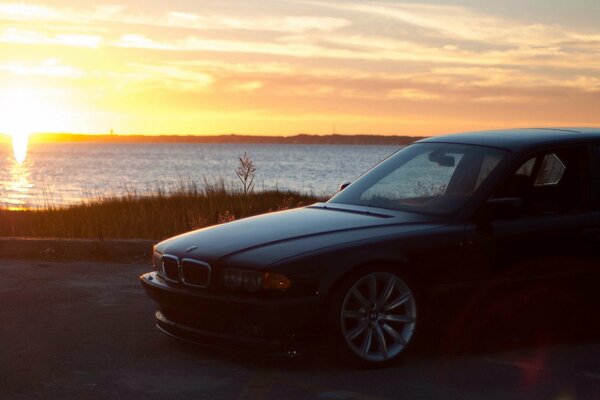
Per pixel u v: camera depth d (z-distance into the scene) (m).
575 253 5.57
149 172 92.69
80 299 7.13
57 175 82.75
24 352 5.38
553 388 4.65
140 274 8.44
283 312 4.76
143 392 4.53
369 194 6.08
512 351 5.51
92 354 5.35
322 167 115.56
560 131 6.13
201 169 106.06
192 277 5.17
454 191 5.62
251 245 5.11
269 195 21.16
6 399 4.40
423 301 5.15
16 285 7.72
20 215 15.38
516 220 5.43
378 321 5.06
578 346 5.66
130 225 12.35
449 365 5.13
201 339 5.12
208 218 14.01
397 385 4.68
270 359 5.20
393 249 5.02
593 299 5.68
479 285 5.27
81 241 9.48
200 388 4.60
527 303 5.46
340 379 4.80
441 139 6.45
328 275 4.84
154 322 6.29
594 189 5.77
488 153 5.79
